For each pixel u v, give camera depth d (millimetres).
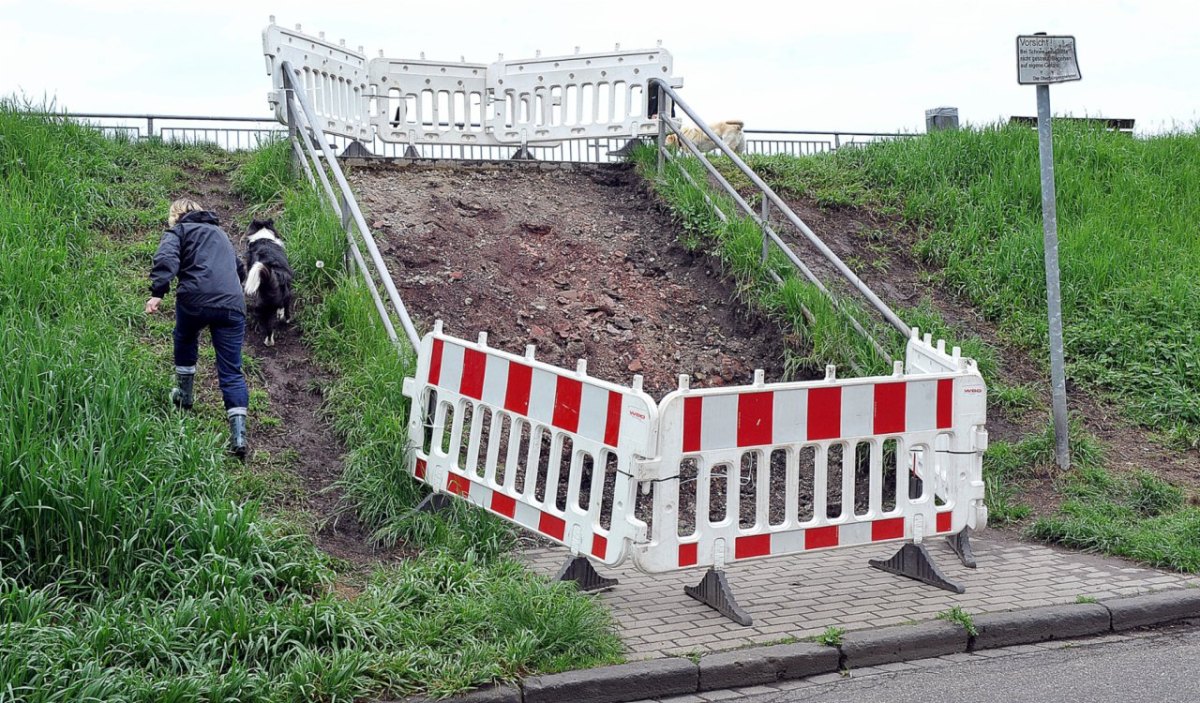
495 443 6602
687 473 8156
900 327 8680
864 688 5039
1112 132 15453
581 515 5922
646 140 13086
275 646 4703
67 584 5102
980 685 5047
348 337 8500
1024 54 8109
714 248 10750
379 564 6176
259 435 7430
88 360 6828
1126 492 8109
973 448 6629
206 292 6953
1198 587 6312
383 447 7191
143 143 11945
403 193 11344
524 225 11203
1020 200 12617
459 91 13352
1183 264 11602
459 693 4586
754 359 9562
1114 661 5379
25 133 10391
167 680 4297
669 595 6152
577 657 5004
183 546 5465
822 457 6105
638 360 9383
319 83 11938
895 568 6633
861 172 13398
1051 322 8383
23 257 8148
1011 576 6547
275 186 10742
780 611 5871
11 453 5281
